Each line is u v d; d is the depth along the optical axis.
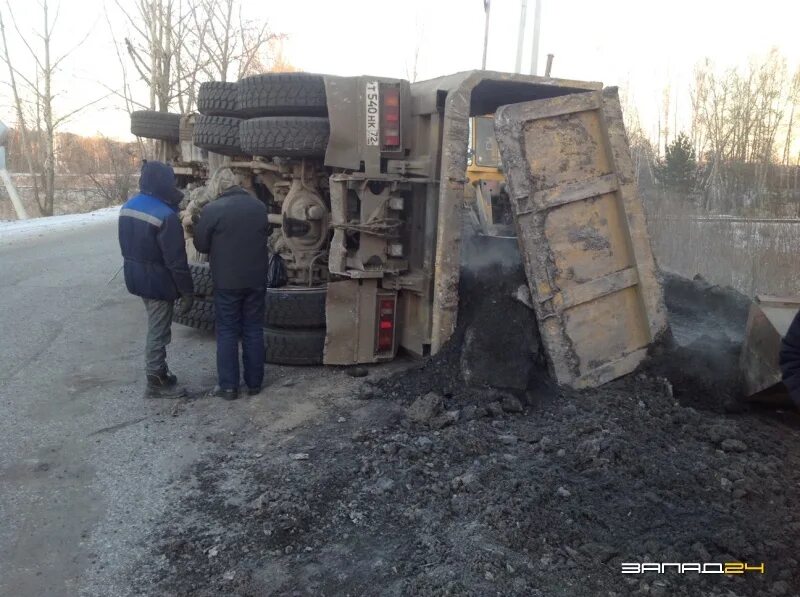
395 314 5.71
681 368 5.00
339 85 5.28
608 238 5.00
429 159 5.35
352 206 5.47
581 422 4.34
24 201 32.12
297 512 3.51
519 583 2.92
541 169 4.80
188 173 8.71
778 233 11.35
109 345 6.61
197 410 4.93
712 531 3.26
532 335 5.07
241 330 5.18
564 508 3.44
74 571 3.10
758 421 4.64
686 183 21.56
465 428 4.43
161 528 3.43
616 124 4.97
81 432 4.55
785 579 2.92
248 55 22.05
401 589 2.93
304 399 5.11
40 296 8.83
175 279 4.95
